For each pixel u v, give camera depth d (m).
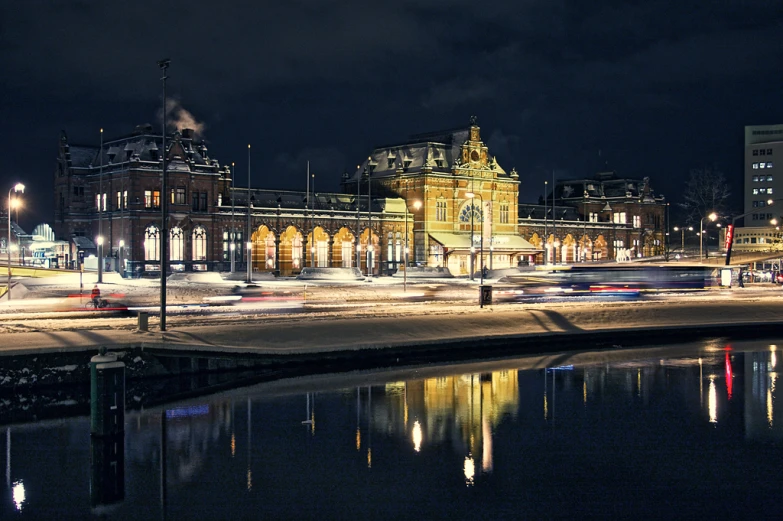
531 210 173.25
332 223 135.62
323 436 31.56
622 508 24.72
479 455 29.45
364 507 24.62
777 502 25.28
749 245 192.88
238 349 42.66
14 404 36.00
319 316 57.09
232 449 29.89
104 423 29.98
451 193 147.38
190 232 118.81
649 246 193.00
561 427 33.12
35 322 51.06
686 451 30.14
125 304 69.69
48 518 23.78
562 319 58.66
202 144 124.81
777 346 55.00
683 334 59.12
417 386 40.41
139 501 25.05
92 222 123.56
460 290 91.69
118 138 124.69
